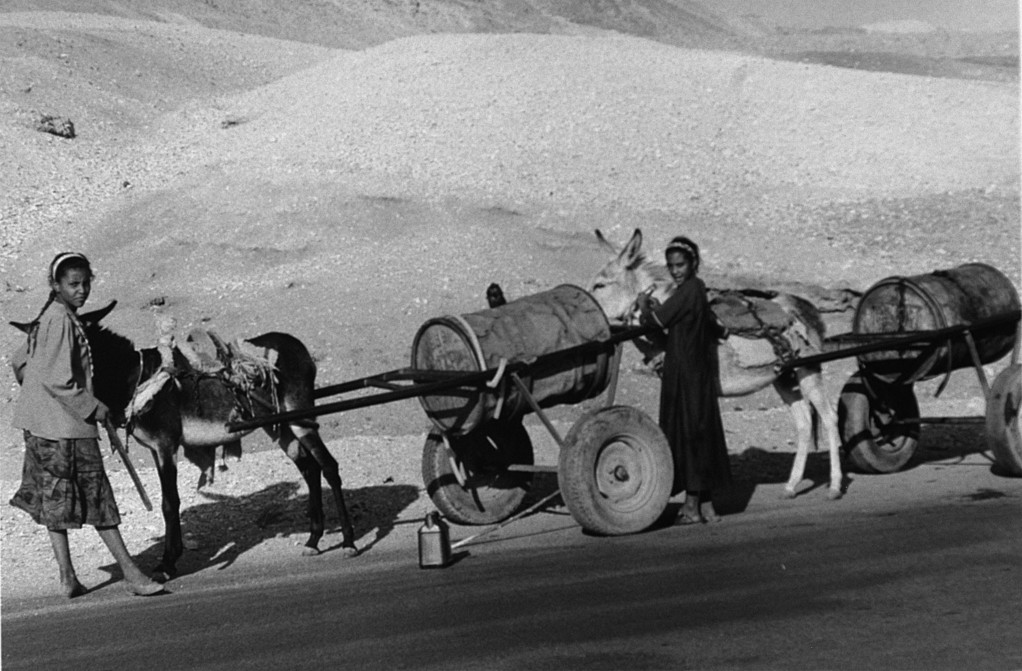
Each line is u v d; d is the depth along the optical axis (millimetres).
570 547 8344
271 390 8930
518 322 8844
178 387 8688
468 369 8625
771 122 28094
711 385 9000
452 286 17812
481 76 29297
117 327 17016
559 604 6457
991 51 62250
